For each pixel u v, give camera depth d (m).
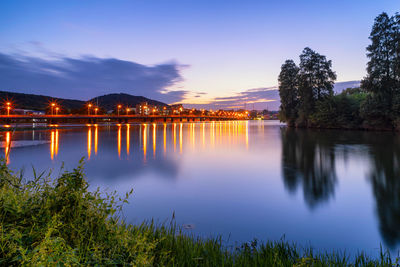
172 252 3.88
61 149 28.05
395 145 28.92
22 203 2.93
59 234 2.71
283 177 14.77
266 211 9.05
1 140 37.88
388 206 9.57
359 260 4.05
